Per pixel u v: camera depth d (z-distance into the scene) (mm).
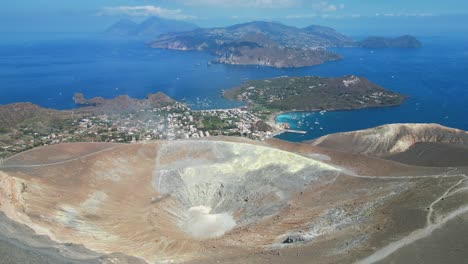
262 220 92500
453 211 67250
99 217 90625
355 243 64812
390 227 67500
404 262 55875
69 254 62000
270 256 67312
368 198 86312
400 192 83625
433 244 58938
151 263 68875
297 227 83125
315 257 62938
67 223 83750
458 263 53781
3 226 67875
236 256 70375
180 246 80625
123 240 81688
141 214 96375
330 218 82188
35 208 84625
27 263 54250
